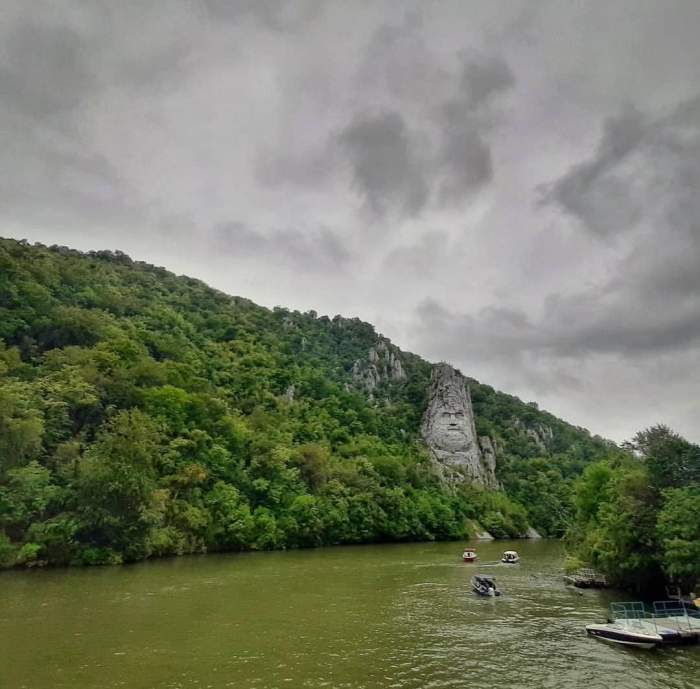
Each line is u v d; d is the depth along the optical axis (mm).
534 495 169625
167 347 118375
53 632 34281
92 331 100688
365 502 107250
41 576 53812
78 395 75688
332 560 76562
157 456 77375
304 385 147750
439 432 171500
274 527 87750
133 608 41281
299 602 45375
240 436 97062
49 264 127812
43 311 99500
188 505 76938
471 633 36062
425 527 121250
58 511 61656
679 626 35125
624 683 26625
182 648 31375
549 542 126000
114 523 62438
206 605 43000
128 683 25641
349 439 131000
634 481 47062
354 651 31578
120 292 146375
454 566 72875
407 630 36688
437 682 26531
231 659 29500
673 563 37906
